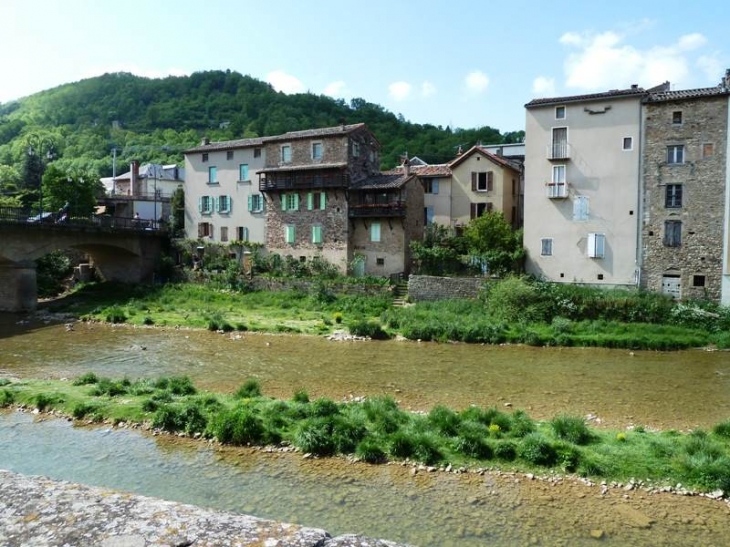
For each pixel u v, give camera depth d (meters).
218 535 3.04
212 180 55.12
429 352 28.12
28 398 18.38
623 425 17.06
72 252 56.59
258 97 123.06
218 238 54.88
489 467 13.40
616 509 11.51
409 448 14.14
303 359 26.52
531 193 40.38
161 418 16.06
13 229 40.12
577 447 13.98
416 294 39.88
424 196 48.88
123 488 12.46
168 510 3.37
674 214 36.16
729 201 34.59
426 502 11.80
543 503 11.76
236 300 43.41
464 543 10.21
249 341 31.05
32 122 130.38
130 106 142.25
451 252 42.41
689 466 12.89
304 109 113.50
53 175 58.34
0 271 41.62
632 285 37.41
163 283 50.72
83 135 122.31
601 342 29.19
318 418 15.65
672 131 36.03
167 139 121.50
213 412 16.61
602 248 38.16
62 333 33.59
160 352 28.14
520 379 22.88
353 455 14.11
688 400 19.88
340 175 46.59
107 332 33.91
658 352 28.08
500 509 11.51
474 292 37.72
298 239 49.69
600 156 38.09
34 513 3.29
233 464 13.75
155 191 72.12
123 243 50.47
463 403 19.41
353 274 47.00
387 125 99.81
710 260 35.25
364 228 47.00
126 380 20.33
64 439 15.40
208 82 147.00
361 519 11.08
